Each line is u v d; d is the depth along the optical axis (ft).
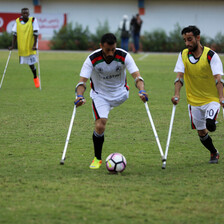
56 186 59.98
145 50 352.90
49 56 284.82
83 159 75.41
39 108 123.24
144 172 67.67
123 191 58.13
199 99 72.28
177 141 89.56
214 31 369.30
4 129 98.02
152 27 375.66
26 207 52.29
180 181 62.90
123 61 68.13
